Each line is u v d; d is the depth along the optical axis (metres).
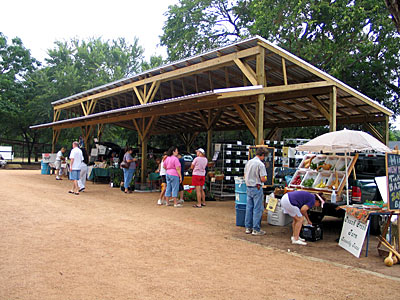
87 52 37.75
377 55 21.17
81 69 36.59
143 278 4.25
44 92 31.20
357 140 6.41
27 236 6.07
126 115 15.37
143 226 7.32
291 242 6.52
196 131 22.72
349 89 11.59
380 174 7.89
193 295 3.77
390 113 12.98
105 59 43.06
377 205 6.05
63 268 4.50
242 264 5.01
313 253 5.81
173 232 6.89
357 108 13.41
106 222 7.56
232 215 9.29
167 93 17.33
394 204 5.78
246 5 26.56
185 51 27.89
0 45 34.06
